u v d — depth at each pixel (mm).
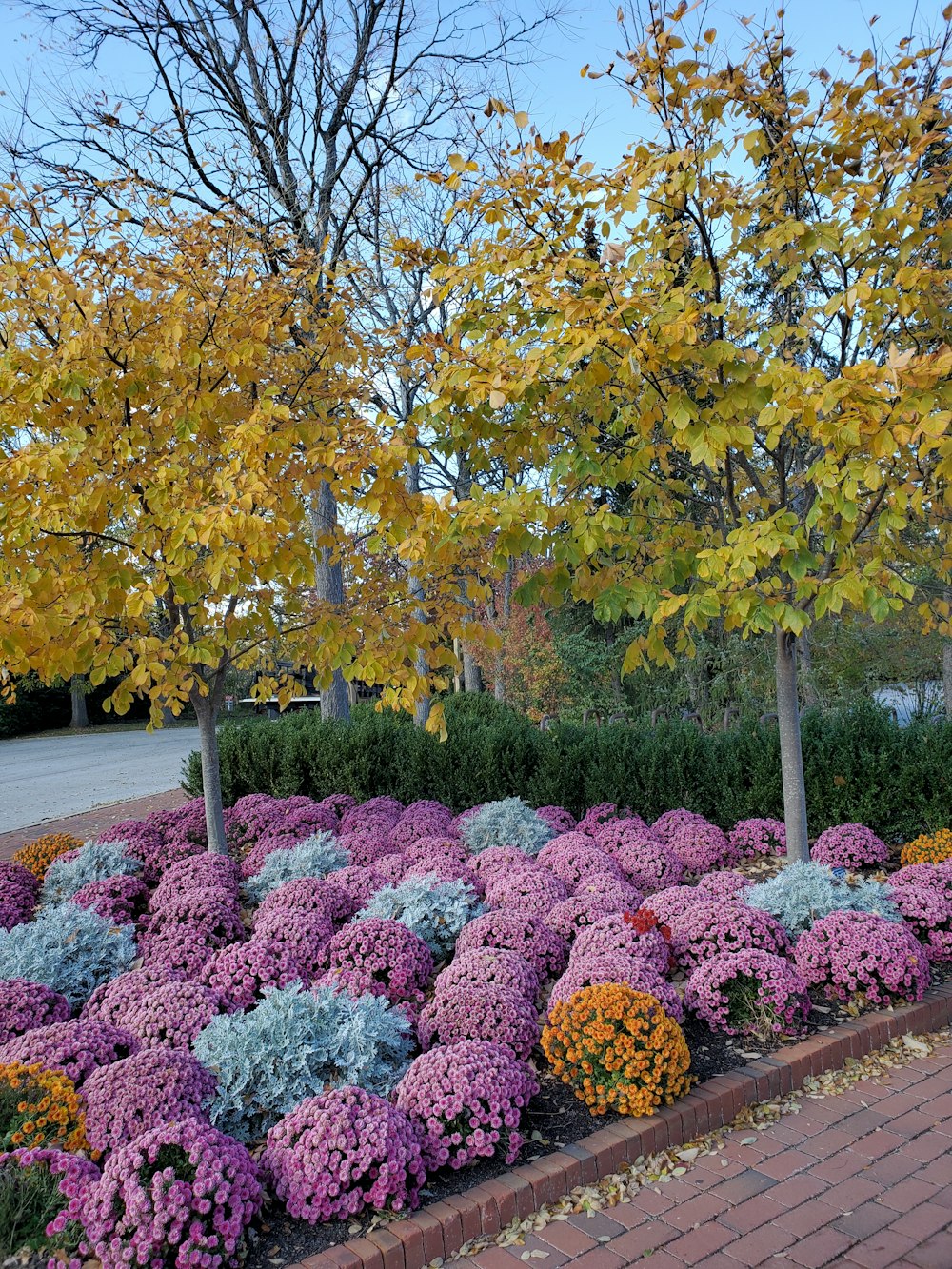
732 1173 2771
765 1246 2406
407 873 5016
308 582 4512
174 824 6930
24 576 3961
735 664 11305
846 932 3828
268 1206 2506
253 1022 2990
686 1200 2641
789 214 4363
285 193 9672
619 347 3779
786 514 3701
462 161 4082
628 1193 2682
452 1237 2432
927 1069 3434
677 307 3684
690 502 5020
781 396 3484
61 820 10781
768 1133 3002
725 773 6793
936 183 3926
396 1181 2455
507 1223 2543
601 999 3129
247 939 4488
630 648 4383
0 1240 2199
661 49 3793
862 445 3611
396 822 6949
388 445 4242
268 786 9148
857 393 3336
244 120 9797
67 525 4254
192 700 5824
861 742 6457
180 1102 2670
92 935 4195
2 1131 2553
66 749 22781
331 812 7324
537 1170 2670
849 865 5598
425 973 3820
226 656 5637
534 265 4145
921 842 5434
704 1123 3014
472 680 18297
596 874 4863
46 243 4512
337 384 5164
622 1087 2947
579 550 4152
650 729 8086
